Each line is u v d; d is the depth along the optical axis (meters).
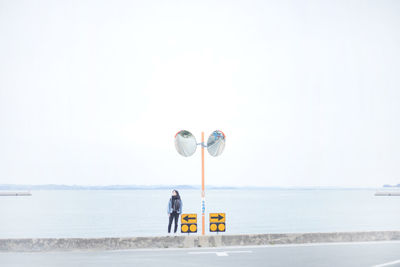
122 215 68.75
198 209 89.94
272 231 39.56
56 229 44.41
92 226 47.88
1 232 41.16
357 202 136.62
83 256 13.05
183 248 14.71
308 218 60.28
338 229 41.41
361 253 13.44
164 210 85.00
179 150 16.06
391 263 11.62
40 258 12.71
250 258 12.53
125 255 13.23
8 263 11.84
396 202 138.25
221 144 16.12
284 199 167.00
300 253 13.48
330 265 11.37
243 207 98.00
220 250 14.23
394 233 16.64
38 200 158.00
